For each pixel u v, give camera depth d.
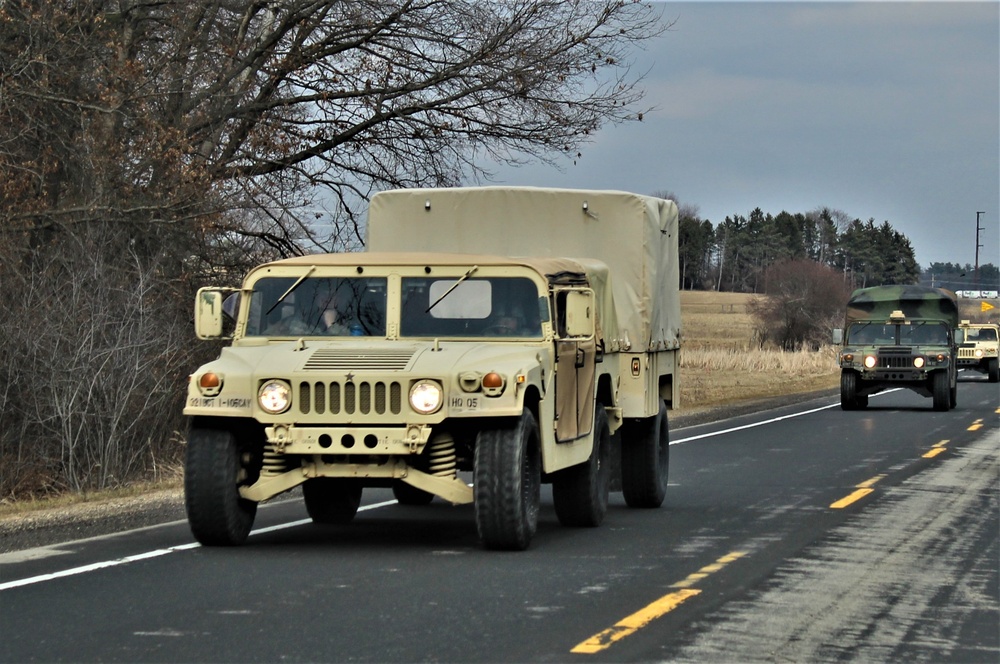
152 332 22.09
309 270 14.11
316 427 12.50
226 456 12.99
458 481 12.70
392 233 18.00
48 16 23.00
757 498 18.39
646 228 17.23
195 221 23.61
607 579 11.58
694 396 48.38
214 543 13.37
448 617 9.90
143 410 21.42
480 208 17.69
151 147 23.39
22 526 14.76
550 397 13.47
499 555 12.93
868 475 21.53
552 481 15.06
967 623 9.89
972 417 38.09
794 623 9.83
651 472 17.11
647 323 17.09
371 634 9.31
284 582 11.34
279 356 13.02
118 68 23.23
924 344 41.97
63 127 23.61
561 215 17.45
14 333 20.95
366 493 19.58
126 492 19.47
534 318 13.70
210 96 25.98
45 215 21.84
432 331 13.74
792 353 82.50
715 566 12.34
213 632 9.35
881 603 10.60
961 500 17.94
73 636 9.21
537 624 9.68
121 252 23.03
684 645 9.08
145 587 11.09
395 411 12.41
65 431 20.78
